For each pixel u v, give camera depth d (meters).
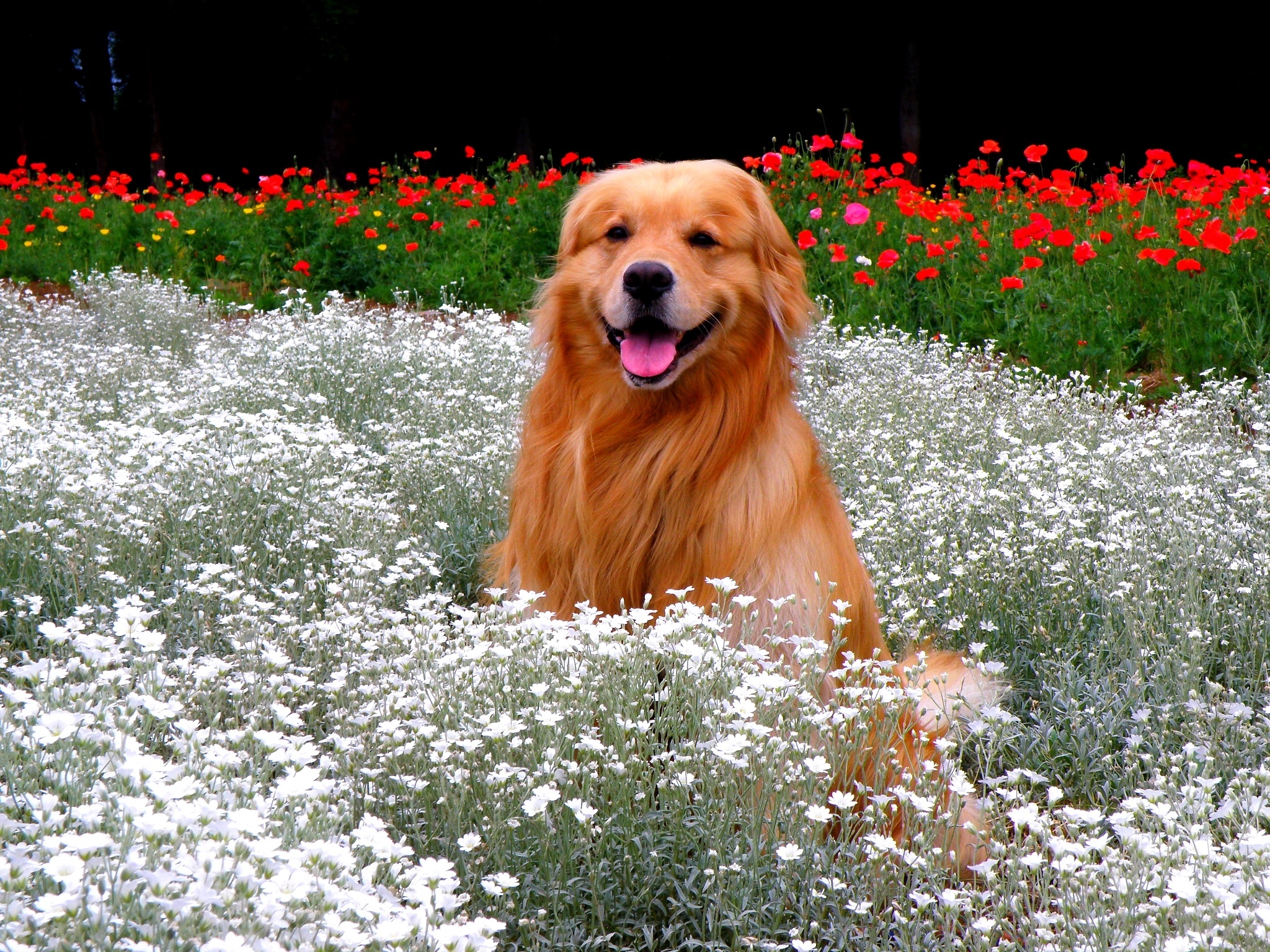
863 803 2.78
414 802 2.29
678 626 2.55
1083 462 4.67
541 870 2.19
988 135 26.25
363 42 25.06
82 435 4.36
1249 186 9.26
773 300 3.54
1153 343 7.76
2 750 1.77
